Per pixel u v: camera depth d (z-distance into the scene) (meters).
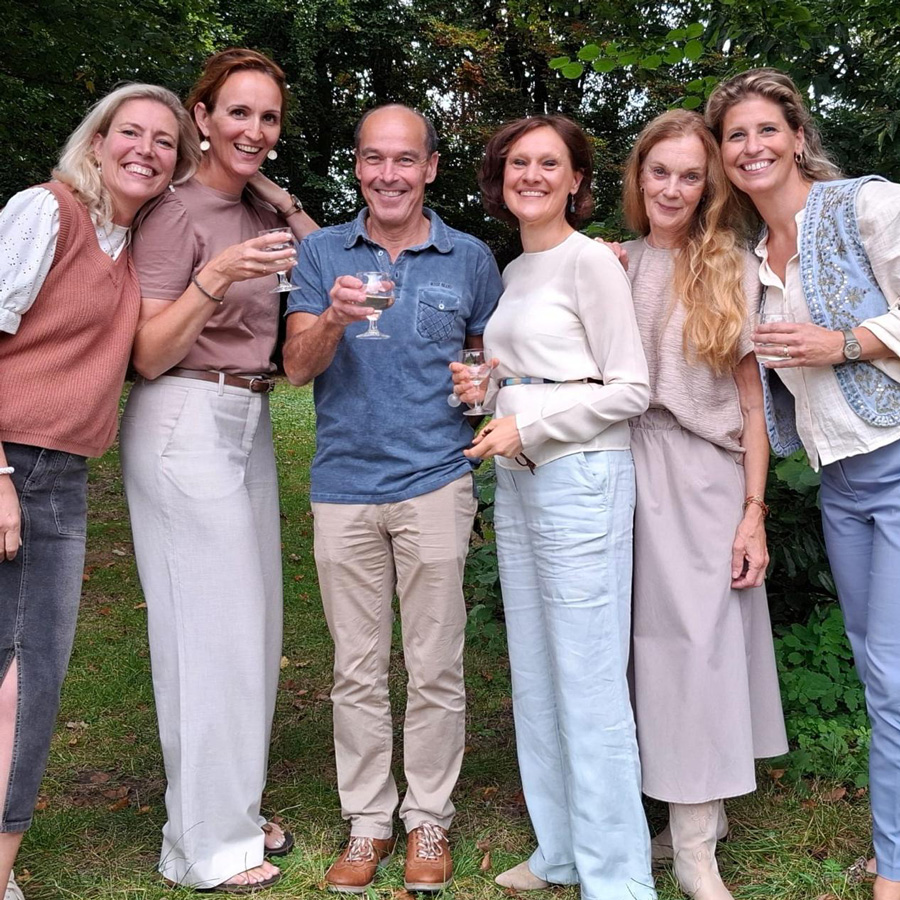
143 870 2.72
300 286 2.68
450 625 2.67
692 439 2.52
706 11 3.89
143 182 2.40
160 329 2.46
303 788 3.23
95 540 6.69
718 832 2.75
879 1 3.58
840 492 2.48
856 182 2.32
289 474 8.95
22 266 2.23
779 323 2.28
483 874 2.69
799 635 3.54
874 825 2.41
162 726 2.65
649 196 2.50
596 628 2.42
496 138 2.53
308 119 19.83
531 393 2.46
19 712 2.28
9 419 2.26
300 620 5.23
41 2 7.44
